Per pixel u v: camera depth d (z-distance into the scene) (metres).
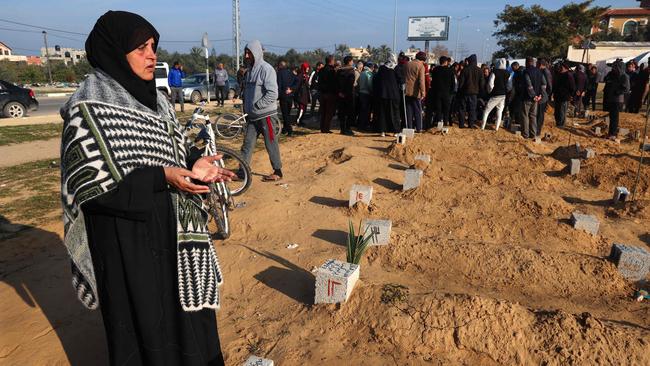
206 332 2.25
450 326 3.04
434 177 7.08
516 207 5.66
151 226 1.96
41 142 11.05
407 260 4.32
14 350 3.09
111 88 1.87
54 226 5.21
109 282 1.94
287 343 3.10
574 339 2.92
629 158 7.84
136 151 1.84
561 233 4.98
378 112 11.65
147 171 1.80
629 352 2.87
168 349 2.06
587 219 5.05
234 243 4.72
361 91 11.95
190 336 2.10
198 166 1.95
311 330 3.22
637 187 6.95
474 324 3.03
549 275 4.09
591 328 2.97
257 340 3.16
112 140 1.76
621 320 3.56
